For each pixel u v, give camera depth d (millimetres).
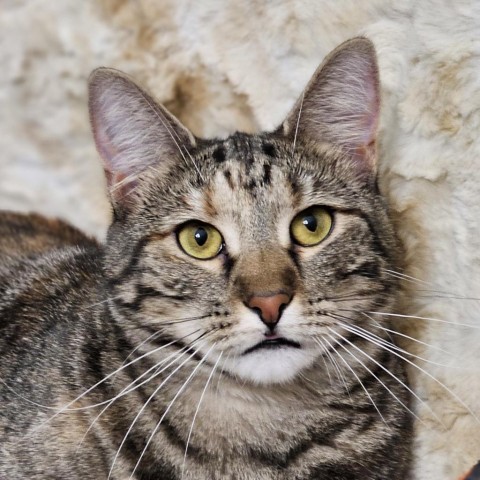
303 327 618
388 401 663
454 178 663
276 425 643
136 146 655
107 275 652
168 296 628
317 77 652
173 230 634
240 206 628
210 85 786
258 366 624
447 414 678
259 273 613
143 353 638
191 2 777
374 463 654
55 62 850
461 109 655
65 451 637
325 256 629
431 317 680
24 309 698
